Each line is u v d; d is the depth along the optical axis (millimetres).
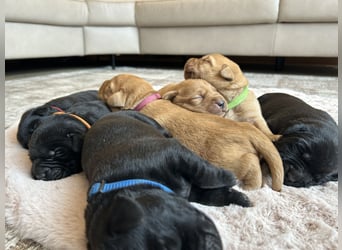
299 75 3678
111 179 904
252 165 1106
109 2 4180
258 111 1604
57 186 1125
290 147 1160
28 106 2211
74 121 1304
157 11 4082
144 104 1490
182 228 721
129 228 606
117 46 4352
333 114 1938
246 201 1023
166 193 810
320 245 831
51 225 903
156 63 5145
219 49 3945
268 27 3662
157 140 1025
